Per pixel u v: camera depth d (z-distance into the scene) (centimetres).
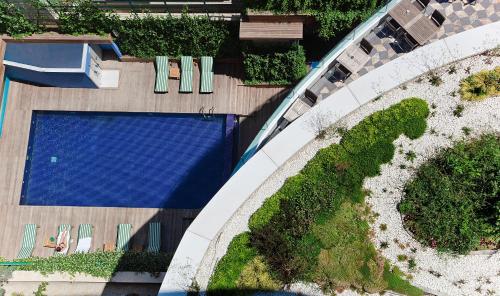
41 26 2794
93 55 2903
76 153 3005
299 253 1574
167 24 2745
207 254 1588
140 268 2419
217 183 2920
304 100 1952
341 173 1623
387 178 1633
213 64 3025
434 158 1630
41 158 3003
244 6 2559
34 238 2834
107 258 2484
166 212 2861
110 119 3033
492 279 1557
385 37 2008
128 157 2988
